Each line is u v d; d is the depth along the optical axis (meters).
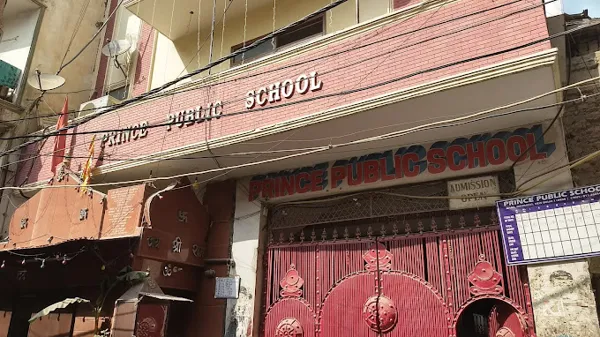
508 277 6.14
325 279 7.55
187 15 10.55
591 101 6.55
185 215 8.38
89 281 8.12
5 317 9.46
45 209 9.52
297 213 8.30
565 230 5.75
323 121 6.58
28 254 8.34
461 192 6.75
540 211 5.96
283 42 9.42
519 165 6.32
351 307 7.18
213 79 8.27
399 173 7.21
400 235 7.11
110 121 9.68
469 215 6.81
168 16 10.62
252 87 7.68
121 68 12.64
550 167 6.08
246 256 8.27
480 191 6.61
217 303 8.25
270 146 7.52
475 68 5.62
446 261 6.64
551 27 6.82
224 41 10.47
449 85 5.66
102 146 9.56
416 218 7.21
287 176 8.35
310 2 9.30
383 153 7.47
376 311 6.90
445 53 5.93
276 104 7.28
